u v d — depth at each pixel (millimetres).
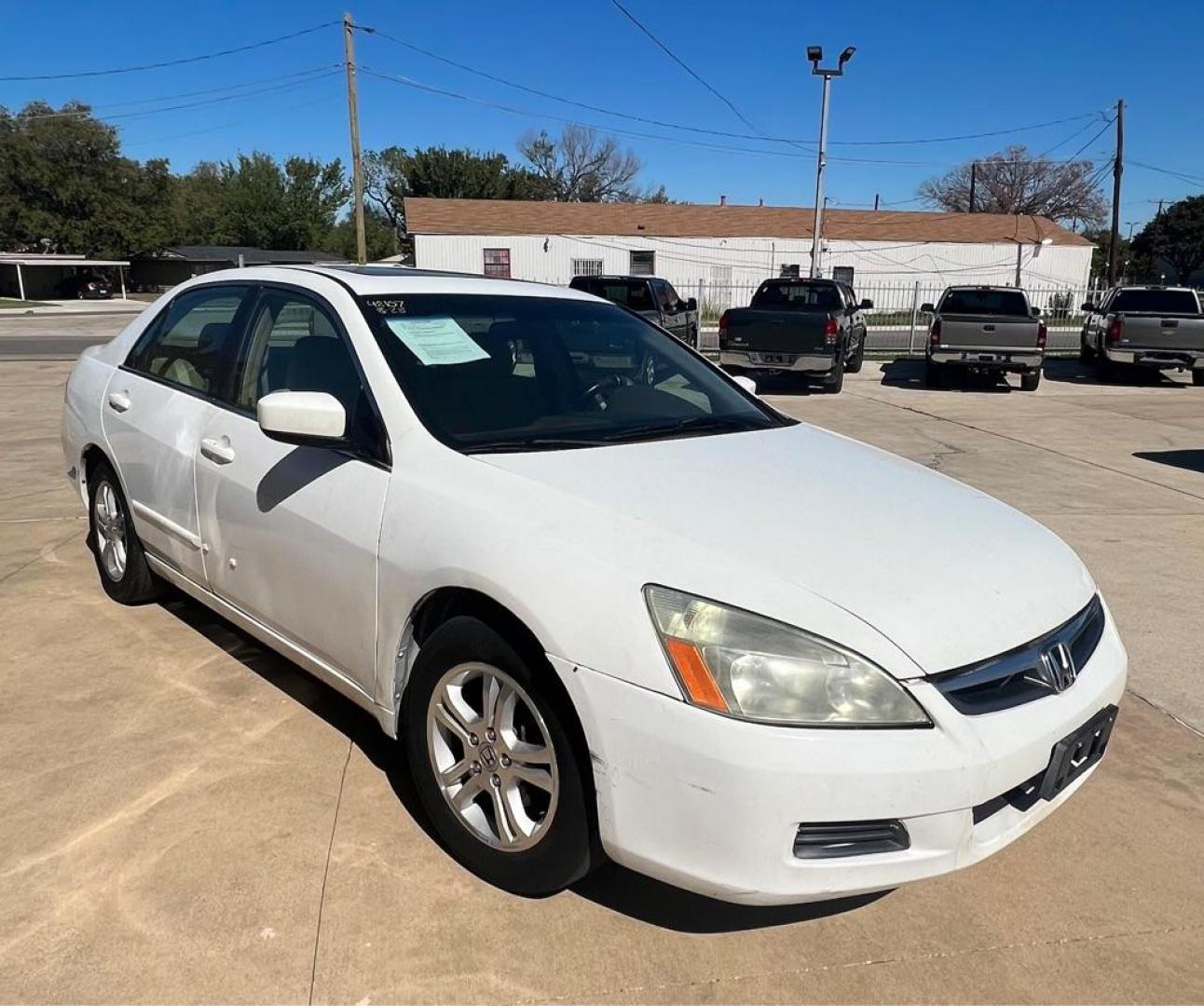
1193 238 65812
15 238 61125
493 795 2506
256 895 2486
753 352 14445
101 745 3201
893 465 3242
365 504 2764
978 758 2092
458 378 3045
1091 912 2561
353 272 3523
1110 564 5582
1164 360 16172
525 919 2439
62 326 31281
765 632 2094
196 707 3486
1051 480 8141
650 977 2266
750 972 2297
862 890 2096
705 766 2035
